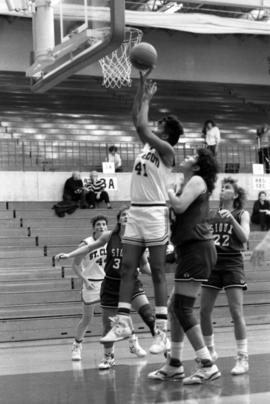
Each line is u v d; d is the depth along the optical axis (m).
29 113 25.27
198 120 27.39
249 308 16.09
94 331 14.34
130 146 23.73
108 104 26.86
